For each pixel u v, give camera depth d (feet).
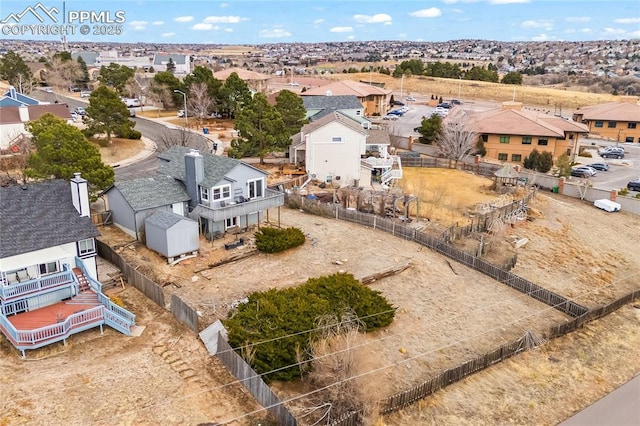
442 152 220.02
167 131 254.06
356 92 323.16
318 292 91.66
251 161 200.13
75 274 89.92
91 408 64.08
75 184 92.58
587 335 97.45
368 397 67.92
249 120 185.57
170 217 107.86
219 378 71.51
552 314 104.47
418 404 73.31
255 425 63.77
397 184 179.42
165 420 63.26
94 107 210.18
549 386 81.61
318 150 171.83
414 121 327.88
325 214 142.92
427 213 151.33
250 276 104.99
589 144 278.46
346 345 71.77
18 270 84.33
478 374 82.17
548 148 228.63
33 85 376.89
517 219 151.43
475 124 236.02
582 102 427.33
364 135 171.12
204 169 122.93
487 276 115.96
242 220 126.11
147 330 81.92
